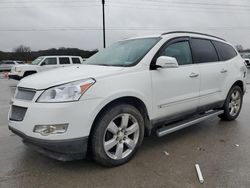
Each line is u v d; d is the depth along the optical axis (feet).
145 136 14.62
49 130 10.22
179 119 15.12
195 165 11.91
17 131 11.24
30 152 13.62
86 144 10.82
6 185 10.38
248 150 13.69
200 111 16.33
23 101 11.09
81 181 10.64
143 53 13.33
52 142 10.26
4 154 13.41
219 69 17.13
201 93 15.80
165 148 14.05
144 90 12.53
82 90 10.55
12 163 12.34
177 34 15.12
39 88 10.70
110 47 16.38
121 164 12.02
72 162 12.33
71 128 10.35
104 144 11.33
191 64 15.31
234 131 16.94
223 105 18.31
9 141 15.34
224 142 14.92
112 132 11.60
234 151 13.56
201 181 10.47
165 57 12.73
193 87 15.15
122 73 11.98
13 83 57.82
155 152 13.50
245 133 16.52
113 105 11.66
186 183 10.38
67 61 55.83
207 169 11.51
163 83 13.41
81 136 10.57
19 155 13.26
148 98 12.76
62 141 10.30
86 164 12.12
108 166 11.73
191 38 15.92
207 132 16.75
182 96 14.53
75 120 10.37
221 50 18.12
